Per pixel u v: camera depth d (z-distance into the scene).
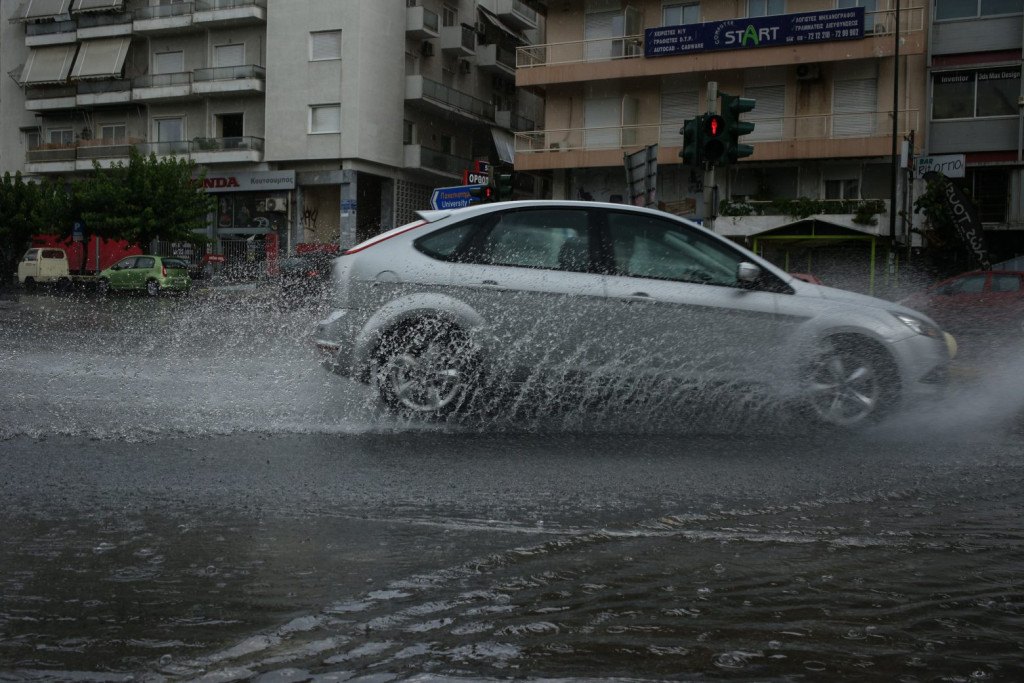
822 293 5.63
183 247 38.56
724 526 3.09
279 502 3.43
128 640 1.97
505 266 5.57
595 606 2.21
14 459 4.22
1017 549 2.78
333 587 2.36
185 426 5.23
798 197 29.81
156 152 39.09
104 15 39.97
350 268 5.67
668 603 2.24
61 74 40.88
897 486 3.84
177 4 38.31
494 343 5.47
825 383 5.46
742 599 2.27
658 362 5.46
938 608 2.22
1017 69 27.58
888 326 5.48
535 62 33.53
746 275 5.43
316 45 36.03
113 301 25.41
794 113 29.89
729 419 5.51
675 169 31.48
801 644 1.96
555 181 33.47
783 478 4.02
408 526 3.07
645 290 5.46
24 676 1.77
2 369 8.35
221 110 38.59
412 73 38.78
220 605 2.21
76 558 2.63
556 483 3.88
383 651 1.91
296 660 1.86
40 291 33.03
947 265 27.38
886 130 28.55
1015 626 2.10
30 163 41.94
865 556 2.70
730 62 29.89
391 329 5.53
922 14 27.70
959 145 28.25
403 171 38.50
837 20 28.41
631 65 31.34
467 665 1.83
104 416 5.56
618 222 5.68
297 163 37.09
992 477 4.05
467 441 4.91
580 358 5.46
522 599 2.26
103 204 36.00
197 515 3.20
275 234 37.72
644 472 4.14
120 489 3.62
